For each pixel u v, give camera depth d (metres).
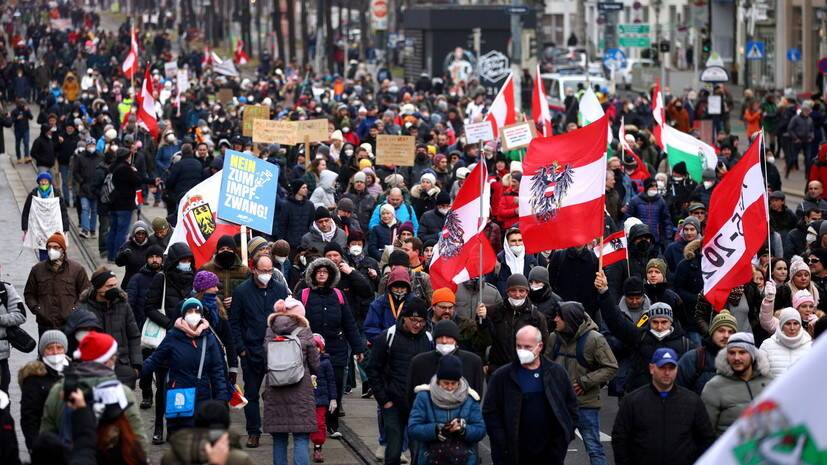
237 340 34.12
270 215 39.06
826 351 14.49
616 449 26.09
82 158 65.94
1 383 33.12
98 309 33.41
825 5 140.38
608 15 172.25
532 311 31.45
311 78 151.12
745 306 36.94
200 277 32.47
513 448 26.97
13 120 96.12
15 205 75.62
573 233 34.38
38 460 21.00
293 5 192.75
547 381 27.11
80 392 23.09
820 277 39.44
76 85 122.19
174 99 106.19
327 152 63.25
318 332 34.38
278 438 31.00
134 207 58.69
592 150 34.12
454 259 34.66
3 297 33.00
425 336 30.67
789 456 14.43
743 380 26.78
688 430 25.81
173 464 21.64
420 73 156.50
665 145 64.44
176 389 30.91
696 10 146.62
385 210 46.31
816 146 93.88
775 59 155.75
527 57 144.75
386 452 30.72
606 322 31.59
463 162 62.97
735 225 35.16
